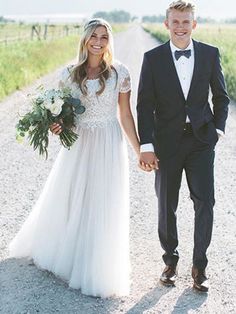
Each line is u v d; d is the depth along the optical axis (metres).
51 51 21.47
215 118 4.04
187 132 3.93
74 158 4.08
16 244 4.51
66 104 3.94
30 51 19.38
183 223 5.38
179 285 4.12
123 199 4.07
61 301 3.86
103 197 3.98
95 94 3.98
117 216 4.01
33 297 3.90
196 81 3.84
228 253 4.70
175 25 3.75
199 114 3.89
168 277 4.12
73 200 4.06
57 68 18.84
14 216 5.45
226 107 4.01
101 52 3.95
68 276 4.13
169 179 4.01
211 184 3.94
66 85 4.08
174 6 3.73
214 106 4.06
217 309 3.77
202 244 4.00
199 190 3.94
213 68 3.90
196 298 3.93
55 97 3.91
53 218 4.20
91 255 3.97
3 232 5.04
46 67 18.02
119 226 4.02
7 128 9.47
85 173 4.04
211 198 3.94
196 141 3.94
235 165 7.58
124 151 4.15
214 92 4.01
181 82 3.85
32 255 4.45
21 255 4.52
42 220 4.28
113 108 4.09
